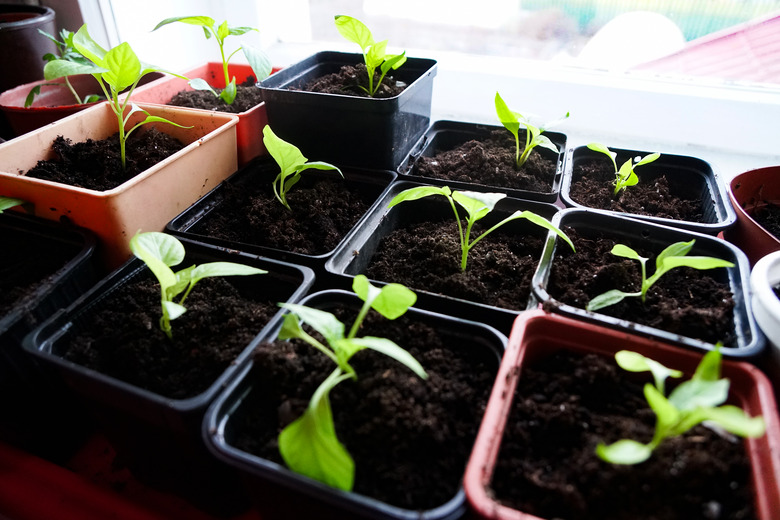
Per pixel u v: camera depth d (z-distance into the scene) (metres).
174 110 1.18
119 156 1.10
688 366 0.68
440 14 1.52
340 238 0.98
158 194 0.97
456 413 0.65
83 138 1.18
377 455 0.60
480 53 1.55
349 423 0.63
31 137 1.06
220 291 0.84
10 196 0.95
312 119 1.12
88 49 1.03
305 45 1.66
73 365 0.66
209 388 0.63
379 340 0.60
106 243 0.94
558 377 0.69
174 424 0.63
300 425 0.53
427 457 0.60
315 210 1.02
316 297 0.77
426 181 1.08
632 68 1.42
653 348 0.69
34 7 1.42
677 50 1.40
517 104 1.43
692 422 0.52
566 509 0.55
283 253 0.88
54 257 0.89
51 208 0.94
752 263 0.94
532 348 0.73
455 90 1.47
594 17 1.40
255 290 0.86
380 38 1.62
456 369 0.69
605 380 0.67
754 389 0.63
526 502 0.56
